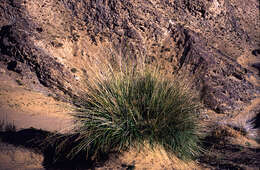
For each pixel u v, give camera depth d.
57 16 54.66
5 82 39.69
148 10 57.41
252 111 45.62
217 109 42.88
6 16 49.97
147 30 54.56
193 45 53.66
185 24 61.56
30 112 26.56
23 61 43.28
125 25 53.75
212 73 51.09
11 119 23.03
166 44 54.59
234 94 48.47
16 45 44.41
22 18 49.44
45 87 40.59
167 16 61.31
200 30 65.25
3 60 44.50
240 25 78.44
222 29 71.56
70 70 42.78
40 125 20.69
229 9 79.88
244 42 73.31
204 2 68.31
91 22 54.50
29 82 40.88
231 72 53.34
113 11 55.12
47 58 43.25
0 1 50.47
